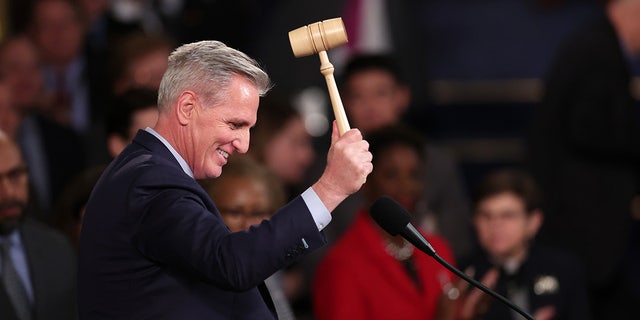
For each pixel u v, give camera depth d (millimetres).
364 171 8922
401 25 22891
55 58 20375
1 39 20906
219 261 8586
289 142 17266
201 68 9156
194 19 22484
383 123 19141
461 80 24562
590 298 19516
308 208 8859
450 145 24016
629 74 19688
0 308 12070
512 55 24750
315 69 22531
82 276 9336
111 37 20984
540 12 24938
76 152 18422
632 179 19469
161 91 9344
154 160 9172
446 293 14414
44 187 18172
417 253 14836
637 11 19906
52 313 12367
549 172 19672
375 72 19156
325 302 14734
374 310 14578
